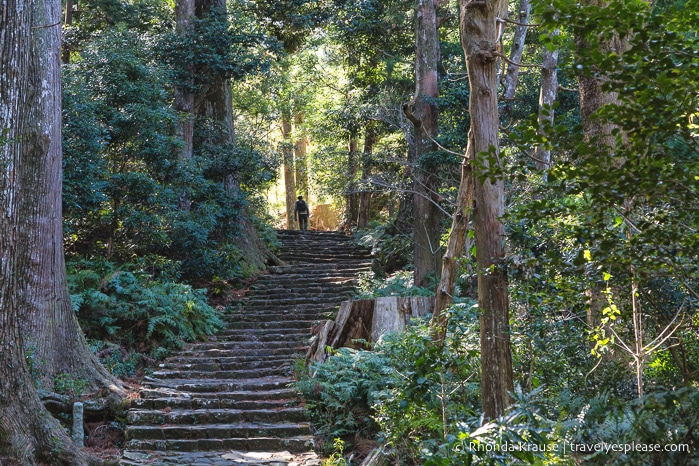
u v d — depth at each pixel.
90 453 7.86
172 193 13.46
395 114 17.19
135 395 9.40
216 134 17.53
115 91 13.27
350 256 19.84
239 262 16.52
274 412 8.91
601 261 3.85
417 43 15.27
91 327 10.94
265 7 17.73
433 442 5.46
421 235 14.88
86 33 18.20
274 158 19.58
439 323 6.94
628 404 3.63
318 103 22.67
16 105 7.59
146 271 13.47
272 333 12.72
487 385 5.44
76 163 11.66
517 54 13.70
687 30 3.18
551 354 5.67
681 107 3.01
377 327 10.48
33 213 9.16
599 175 3.23
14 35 7.68
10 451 6.77
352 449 8.55
